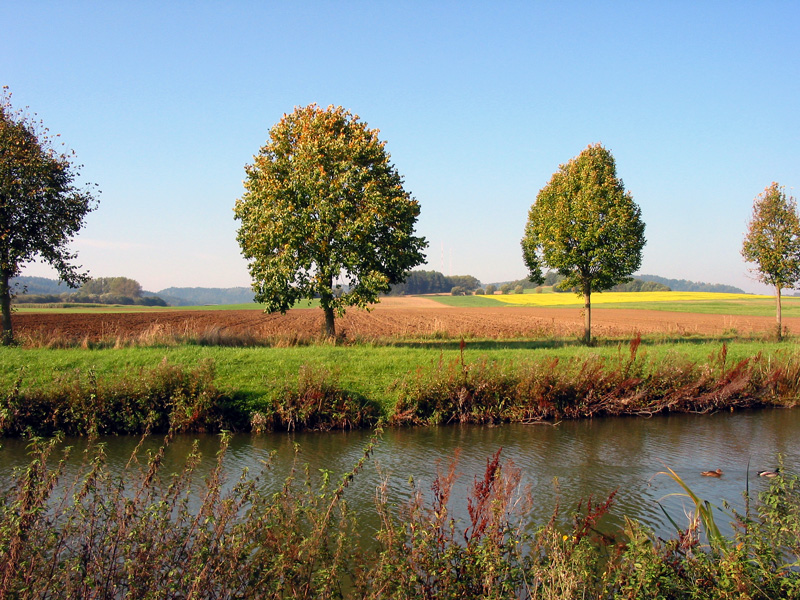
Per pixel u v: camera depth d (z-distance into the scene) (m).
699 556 6.00
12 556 5.11
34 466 6.04
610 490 11.09
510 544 5.98
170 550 5.67
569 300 107.38
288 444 14.65
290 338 25.78
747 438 15.37
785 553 6.98
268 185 25.55
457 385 17.55
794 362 20.72
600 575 6.38
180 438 15.02
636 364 20.03
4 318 24.44
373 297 25.28
